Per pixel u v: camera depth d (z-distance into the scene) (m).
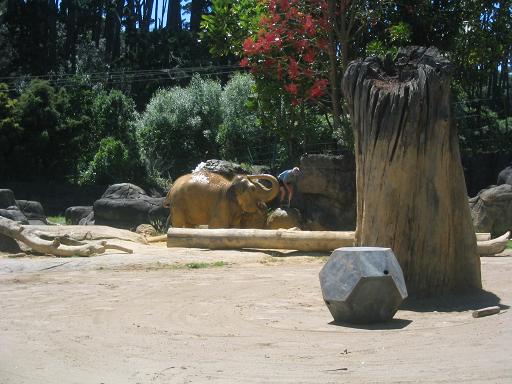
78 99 35.84
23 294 11.00
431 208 9.82
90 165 33.06
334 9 20.94
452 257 10.03
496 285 11.08
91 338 7.78
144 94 42.59
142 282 12.11
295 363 6.54
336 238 15.02
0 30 43.34
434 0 23.66
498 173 22.34
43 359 6.83
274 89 22.59
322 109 25.12
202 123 32.84
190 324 8.61
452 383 5.65
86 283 12.08
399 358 6.61
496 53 23.84
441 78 9.77
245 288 11.36
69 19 49.66
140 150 32.91
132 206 23.62
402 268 9.84
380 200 9.88
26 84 40.09
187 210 18.72
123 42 55.41
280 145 28.47
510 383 5.58
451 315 8.89
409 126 9.73
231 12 22.39
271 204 22.17
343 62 21.12
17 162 33.69
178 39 43.56
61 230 16.97
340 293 8.51
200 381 5.94
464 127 26.17
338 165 20.53
